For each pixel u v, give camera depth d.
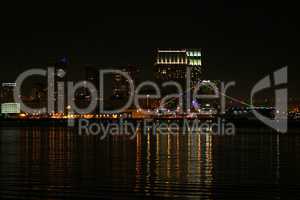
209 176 36.91
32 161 48.47
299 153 59.69
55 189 31.11
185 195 29.31
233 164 45.47
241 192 30.14
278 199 28.20
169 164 45.47
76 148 69.69
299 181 34.31
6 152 61.09
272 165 44.66
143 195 29.31
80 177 36.25
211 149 67.56
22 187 31.78
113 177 36.25
